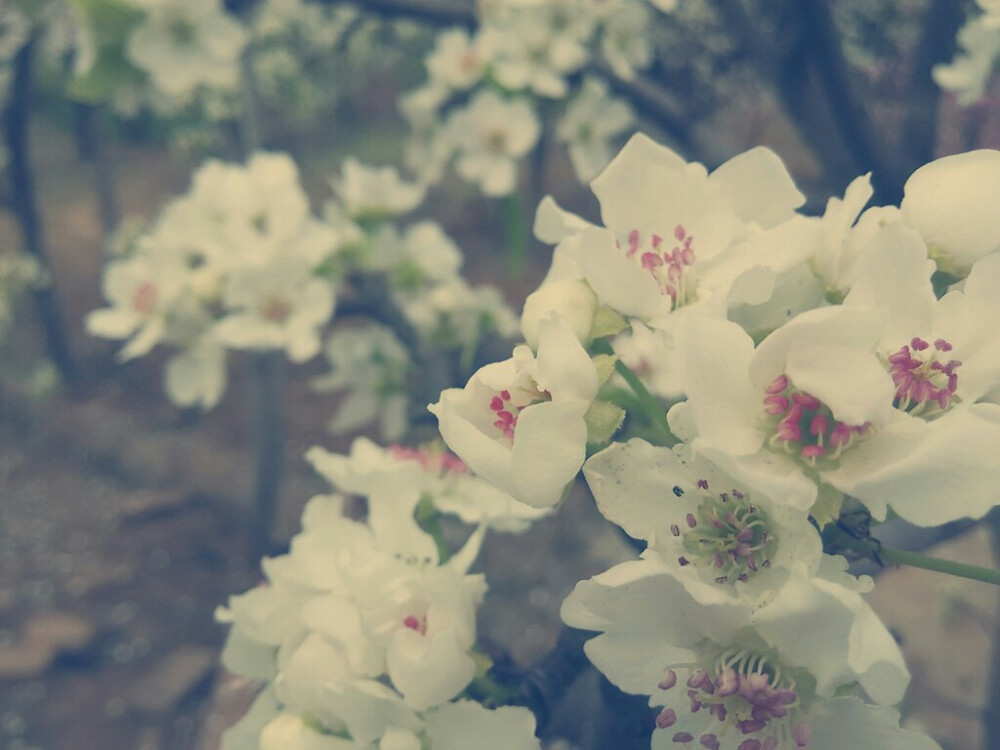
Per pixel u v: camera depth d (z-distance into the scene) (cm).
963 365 12
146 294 39
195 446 101
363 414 48
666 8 31
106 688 77
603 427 12
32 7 82
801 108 32
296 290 39
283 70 86
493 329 45
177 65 35
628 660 13
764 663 12
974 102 28
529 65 39
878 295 12
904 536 19
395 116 146
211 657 79
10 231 139
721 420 12
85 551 90
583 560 77
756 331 13
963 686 62
